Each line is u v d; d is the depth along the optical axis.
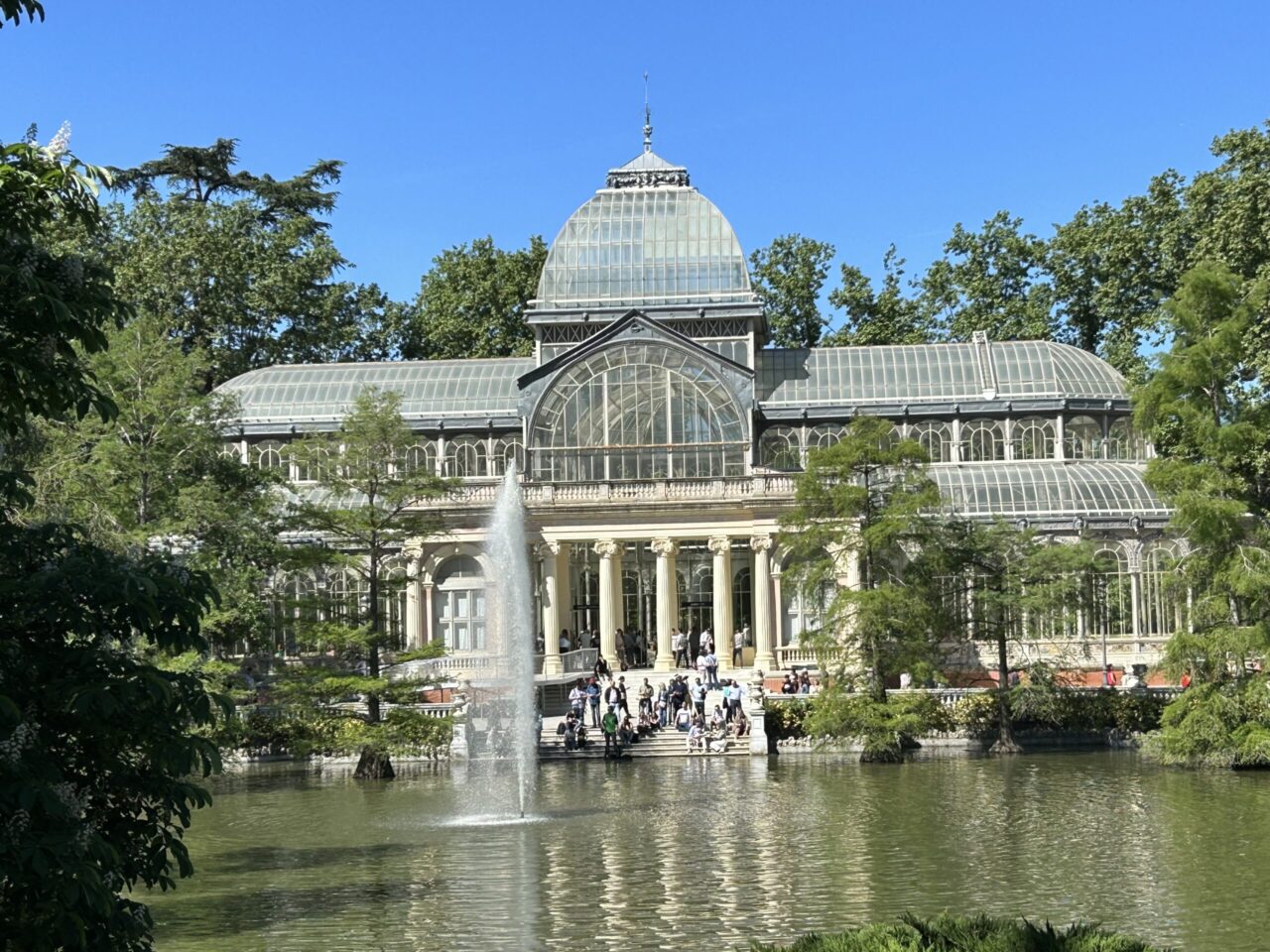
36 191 19.16
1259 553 58.97
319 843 46.12
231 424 97.88
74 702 17.61
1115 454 97.50
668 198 102.38
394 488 68.38
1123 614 90.19
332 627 64.19
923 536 71.00
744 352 98.38
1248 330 74.12
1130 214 107.44
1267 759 57.88
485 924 33.84
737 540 91.00
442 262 129.00
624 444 93.12
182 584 19.62
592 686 75.12
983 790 54.59
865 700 66.81
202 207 114.94
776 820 48.44
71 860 16.47
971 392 98.19
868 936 18.34
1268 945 30.34
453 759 70.44
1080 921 32.69
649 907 35.28
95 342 19.03
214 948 32.06
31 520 46.78
